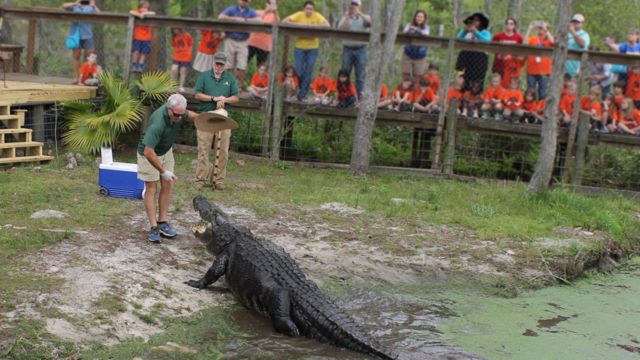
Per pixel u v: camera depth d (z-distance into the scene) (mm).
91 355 6105
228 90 11836
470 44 14023
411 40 14242
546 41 15102
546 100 12297
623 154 15891
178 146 14695
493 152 15891
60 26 29266
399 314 7832
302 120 16297
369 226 10414
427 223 10742
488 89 14797
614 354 7227
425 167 15523
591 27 22953
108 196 10531
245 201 11039
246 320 7309
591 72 15438
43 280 7051
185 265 8219
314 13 15344
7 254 7582
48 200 9992
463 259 9469
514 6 20344
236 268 7598
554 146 12344
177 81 15266
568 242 10242
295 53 15164
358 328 6824
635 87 14469
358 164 14250
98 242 8336
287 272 7371
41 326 6238
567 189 13508
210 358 6383
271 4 15484
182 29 14922
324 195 11867
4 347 5891
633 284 9656
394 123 14797
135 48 15250
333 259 9055
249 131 15508
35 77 16016
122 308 6848
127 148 14539
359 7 15219
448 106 14750
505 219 11133
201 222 8141
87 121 12961
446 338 7273
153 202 8617
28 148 12578
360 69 15047
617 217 11906
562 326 7902
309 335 6988
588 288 9352
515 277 9172
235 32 14609
